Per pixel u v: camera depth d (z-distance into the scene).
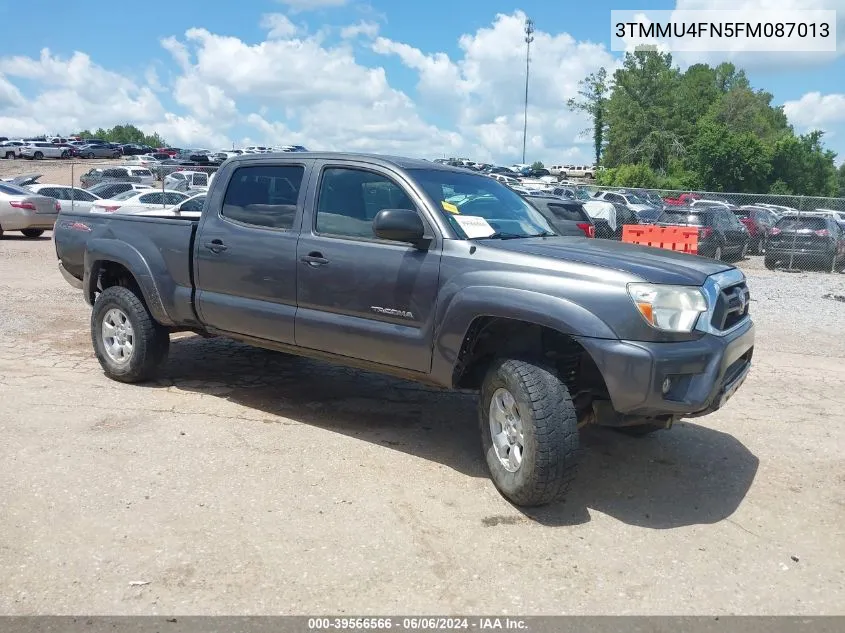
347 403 5.97
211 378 6.54
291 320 5.15
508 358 4.15
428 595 3.25
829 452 5.24
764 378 7.32
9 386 6.04
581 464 4.89
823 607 3.28
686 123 69.62
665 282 3.90
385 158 5.02
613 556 3.66
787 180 59.25
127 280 6.46
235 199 5.61
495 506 4.15
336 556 3.54
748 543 3.86
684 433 5.58
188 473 4.42
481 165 74.62
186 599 3.14
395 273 4.60
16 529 3.67
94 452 4.68
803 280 16.72
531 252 4.23
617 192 23.67
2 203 20.31
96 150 72.44
